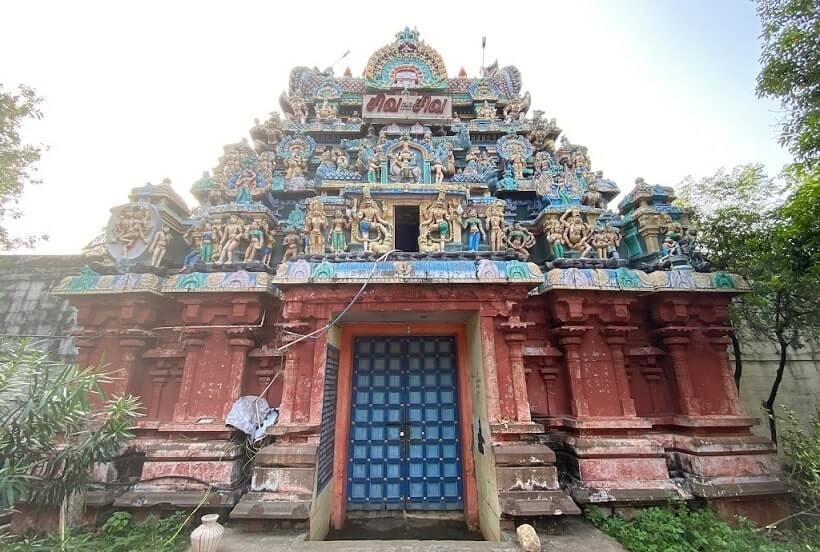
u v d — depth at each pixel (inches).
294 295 255.0
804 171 266.7
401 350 323.3
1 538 171.5
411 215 336.8
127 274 287.7
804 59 270.7
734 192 404.2
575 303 282.8
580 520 243.1
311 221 304.0
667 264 306.5
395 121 440.8
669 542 206.5
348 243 304.3
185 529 227.3
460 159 418.0
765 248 298.7
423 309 258.1
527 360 295.4
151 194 325.7
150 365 295.1
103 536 215.2
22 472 170.1
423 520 282.5
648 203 348.2
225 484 244.8
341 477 285.7
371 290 253.6
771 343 372.2
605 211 366.3
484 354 252.5
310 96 480.4
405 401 311.1
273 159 392.8
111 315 288.5
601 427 264.1
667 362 297.3
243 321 281.3
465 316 287.6
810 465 236.4
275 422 259.4
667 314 291.1
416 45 480.7
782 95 287.1
